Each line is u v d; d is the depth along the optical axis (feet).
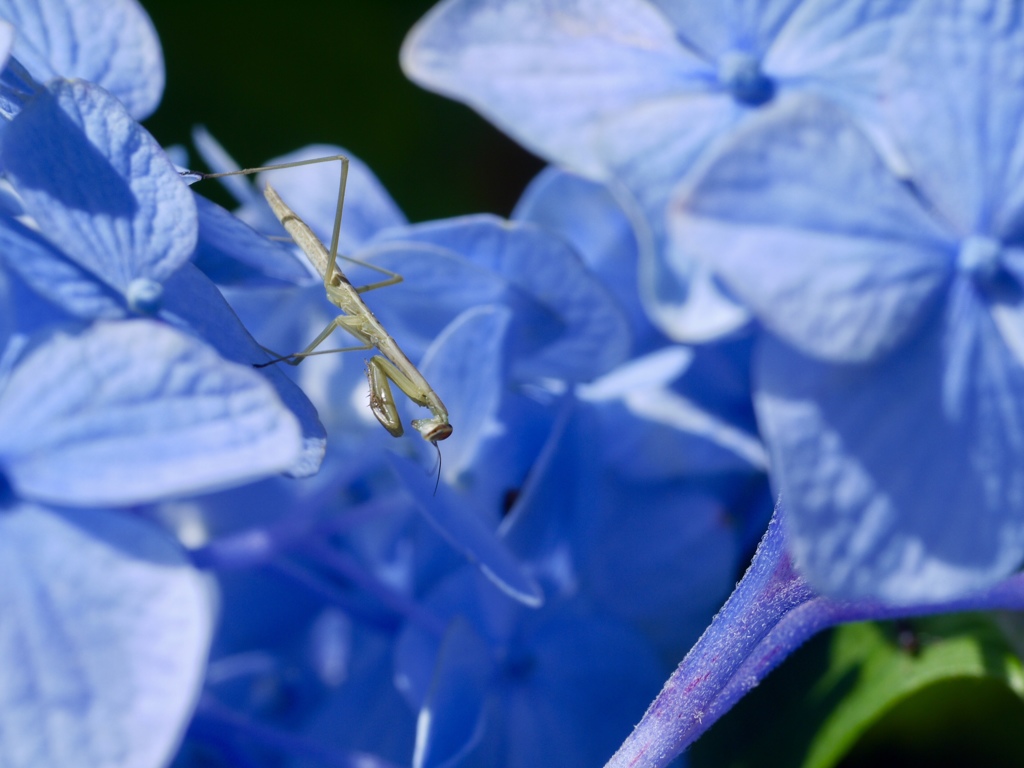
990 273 0.63
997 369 0.63
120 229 0.66
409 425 0.77
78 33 0.72
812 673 0.81
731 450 0.82
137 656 0.61
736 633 0.68
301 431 0.67
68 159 0.66
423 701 0.76
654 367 0.82
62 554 0.62
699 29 0.76
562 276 0.76
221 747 0.75
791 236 0.61
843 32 0.74
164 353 0.62
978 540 0.63
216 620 0.82
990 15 0.64
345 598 0.79
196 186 1.11
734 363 0.84
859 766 0.84
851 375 0.62
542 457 0.77
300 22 1.20
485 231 0.76
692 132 0.74
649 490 0.83
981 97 0.64
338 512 0.80
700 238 0.61
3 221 0.65
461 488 0.79
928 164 0.64
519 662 0.79
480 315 0.75
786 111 0.62
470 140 1.21
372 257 0.75
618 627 0.80
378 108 1.21
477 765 0.77
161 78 0.73
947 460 0.63
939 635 0.78
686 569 0.82
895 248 0.63
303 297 0.82
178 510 0.76
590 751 0.79
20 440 0.62
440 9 0.78
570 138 0.77
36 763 0.60
